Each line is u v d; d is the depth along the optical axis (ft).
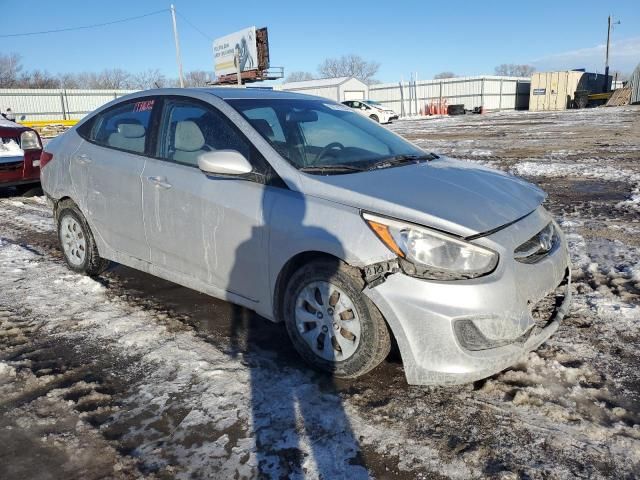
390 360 10.29
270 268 10.02
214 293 11.35
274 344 11.11
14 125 25.70
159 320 12.37
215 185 10.80
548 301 9.61
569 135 54.29
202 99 11.80
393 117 107.14
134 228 12.78
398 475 7.35
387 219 8.64
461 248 8.29
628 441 7.86
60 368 10.33
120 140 13.42
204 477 7.38
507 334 8.33
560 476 7.25
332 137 11.77
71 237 15.33
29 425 8.61
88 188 13.94
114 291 14.21
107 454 7.89
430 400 8.99
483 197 9.55
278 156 10.27
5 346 11.24
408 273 8.38
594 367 9.86
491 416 8.53
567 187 27.07
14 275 15.52
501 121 88.84
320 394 9.23
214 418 8.64
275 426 8.40
